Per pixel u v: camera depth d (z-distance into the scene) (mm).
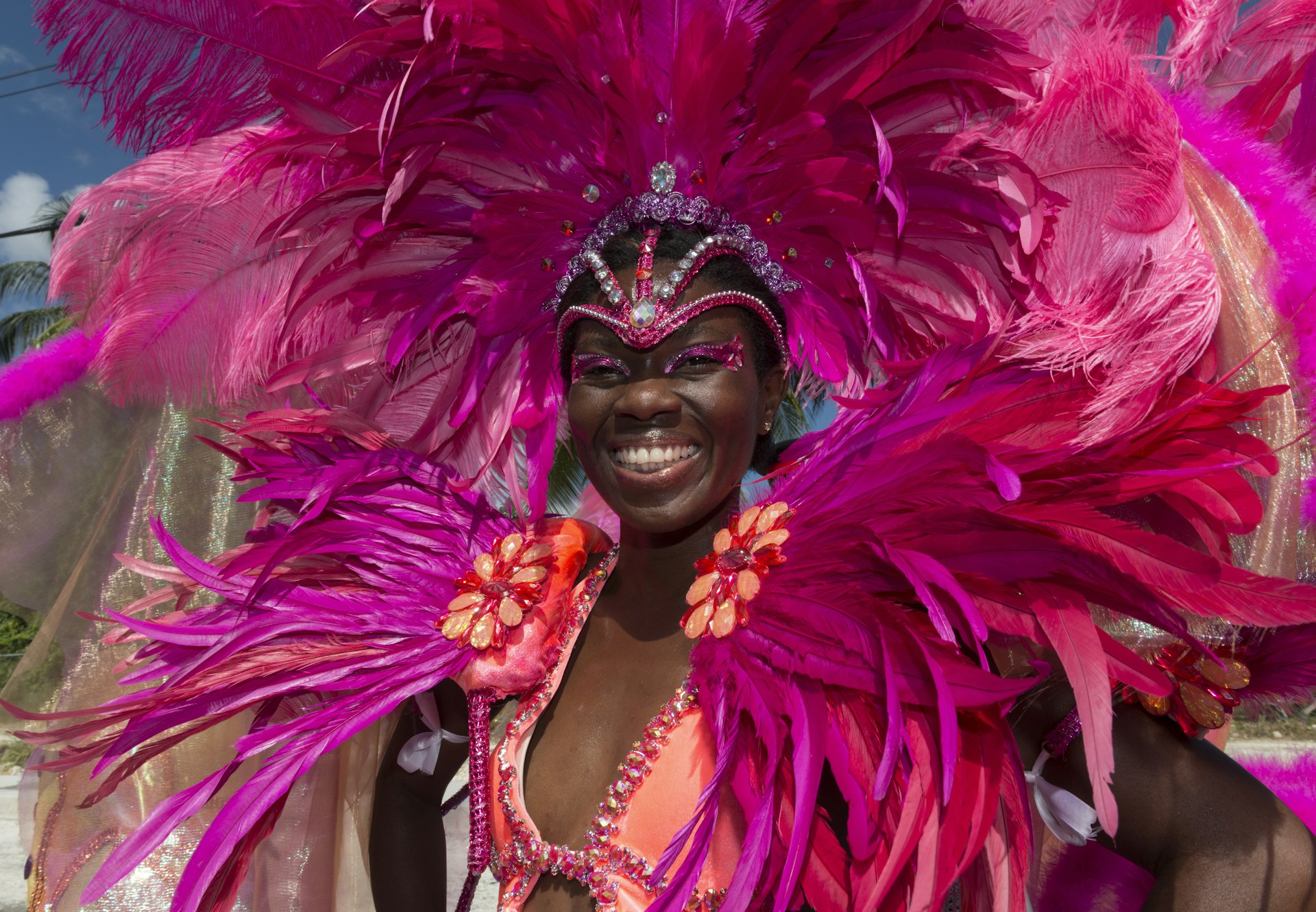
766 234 1240
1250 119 1252
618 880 1067
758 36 1188
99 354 1465
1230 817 1032
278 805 1282
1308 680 1146
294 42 1328
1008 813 1020
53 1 1314
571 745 1197
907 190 1202
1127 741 1075
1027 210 1101
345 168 1360
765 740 1042
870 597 1058
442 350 1512
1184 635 986
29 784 1568
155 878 1497
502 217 1279
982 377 1117
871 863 999
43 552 1655
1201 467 1020
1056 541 1030
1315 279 1071
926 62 1138
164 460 1650
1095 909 1324
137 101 1351
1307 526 1079
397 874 1437
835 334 1314
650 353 1137
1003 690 938
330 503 1424
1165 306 1031
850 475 1147
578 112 1252
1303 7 1227
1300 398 1073
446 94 1271
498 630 1271
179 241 1447
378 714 1271
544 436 1468
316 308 1463
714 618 1125
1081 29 1195
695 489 1145
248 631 1306
